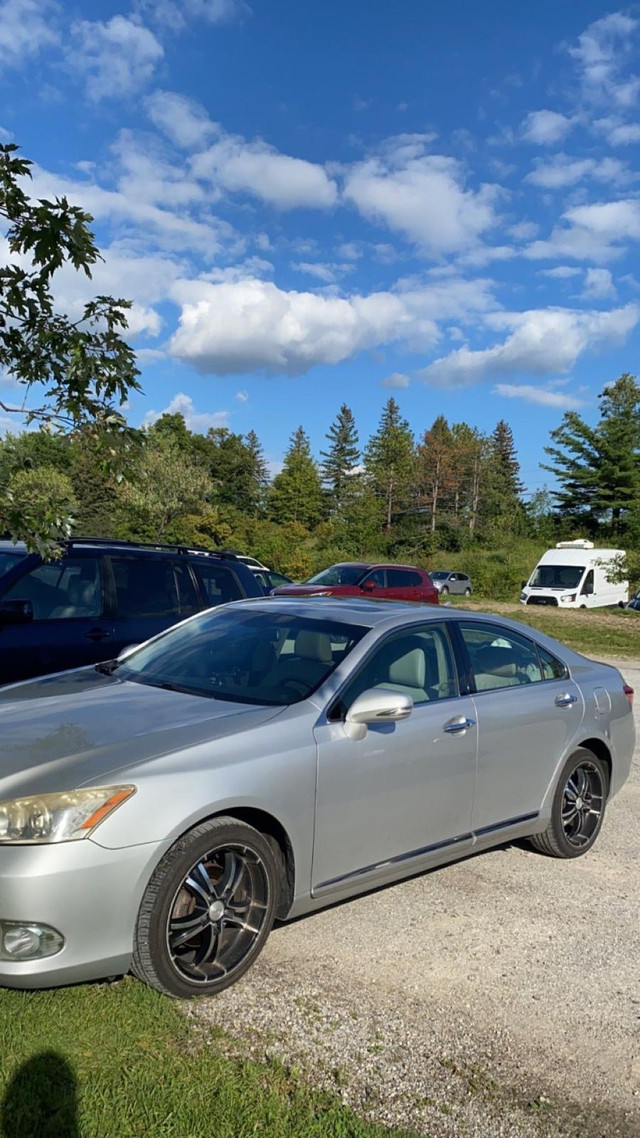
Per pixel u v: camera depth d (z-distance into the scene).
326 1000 3.49
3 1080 2.78
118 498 51.53
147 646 5.09
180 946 3.43
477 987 3.69
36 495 4.37
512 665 5.18
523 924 4.33
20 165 4.22
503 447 116.25
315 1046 3.17
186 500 51.94
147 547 7.46
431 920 4.31
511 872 5.06
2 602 6.21
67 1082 2.80
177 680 4.48
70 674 4.82
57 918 3.04
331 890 3.93
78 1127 2.62
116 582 7.01
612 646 18.53
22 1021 3.10
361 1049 3.18
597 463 68.50
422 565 63.00
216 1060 3.00
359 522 82.31
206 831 3.38
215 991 3.44
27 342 4.42
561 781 5.21
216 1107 2.76
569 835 5.38
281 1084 2.93
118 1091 2.78
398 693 4.00
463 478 91.38
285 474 106.12
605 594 31.78
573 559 31.78
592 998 3.67
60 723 3.78
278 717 3.86
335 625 4.59
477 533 81.56
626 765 5.88
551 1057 3.24
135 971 3.30
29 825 3.09
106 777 3.26
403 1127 2.79
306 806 3.76
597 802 5.56
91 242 4.30
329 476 110.75
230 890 3.51
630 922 4.44
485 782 4.69
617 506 66.06
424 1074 3.07
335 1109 2.82
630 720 5.93
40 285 4.38
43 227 4.16
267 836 3.72
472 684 4.81
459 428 113.06
